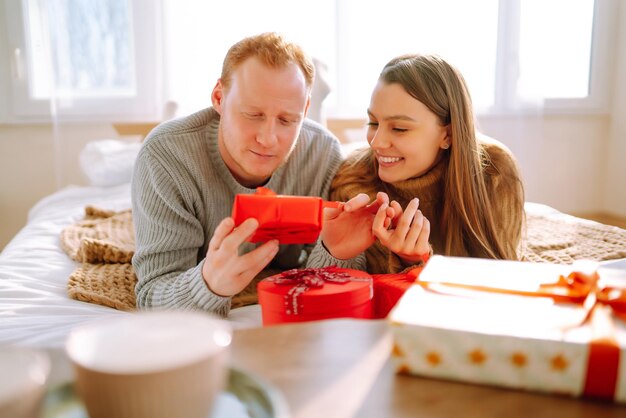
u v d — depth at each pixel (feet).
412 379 1.32
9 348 1.08
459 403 1.21
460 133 3.48
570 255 3.95
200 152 3.43
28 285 3.70
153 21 7.99
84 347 1.05
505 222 3.70
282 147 3.17
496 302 1.47
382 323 1.55
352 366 1.33
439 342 1.31
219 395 1.15
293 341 1.44
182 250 3.28
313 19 8.16
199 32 7.97
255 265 2.48
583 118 9.51
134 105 8.16
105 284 3.66
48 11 7.68
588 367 1.24
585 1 8.97
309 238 2.50
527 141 8.89
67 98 7.97
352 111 8.44
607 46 9.30
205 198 3.42
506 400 1.24
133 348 1.04
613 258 3.86
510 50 8.54
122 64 8.05
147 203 3.31
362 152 3.92
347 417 1.13
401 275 2.60
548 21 8.82
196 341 1.07
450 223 3.54
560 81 9.25
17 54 8.11
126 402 0.97
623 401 1.23
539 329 1.31
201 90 8.11
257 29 8.07
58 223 5.48
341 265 3.09
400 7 8.27
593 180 9.77
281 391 1.22
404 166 3.49
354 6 8.19
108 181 7.12
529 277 1.63
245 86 3.01
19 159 8.37
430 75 3.43
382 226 2.81
